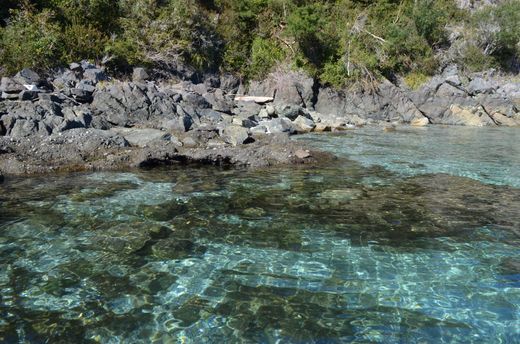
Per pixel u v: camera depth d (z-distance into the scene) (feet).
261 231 20.53
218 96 62.64
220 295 14.65
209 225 21.18
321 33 80.84
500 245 19.19
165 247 18.47
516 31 93.56
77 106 44.45
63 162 32.09
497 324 13.10
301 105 72.23
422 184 29.55
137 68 63.26
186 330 12.69
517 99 84.17
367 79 76.02
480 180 30.94
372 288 15.21
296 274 16.22
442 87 77.25
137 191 26.53
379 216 22.91
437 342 12.23
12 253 17.56
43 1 62.85
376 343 12.16
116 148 35.63
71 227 20.47
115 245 18.57
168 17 73.00
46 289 14.87
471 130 63.77
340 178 30.94
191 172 31.96
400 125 69.46
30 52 53.67
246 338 12.33
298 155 36.58
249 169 33.35
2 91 42.93
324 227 21.20
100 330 12.62
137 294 14.64
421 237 20.07
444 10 97.35
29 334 12.37
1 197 24.70
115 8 70.69
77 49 60.64
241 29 84.53
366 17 89.66
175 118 45.24
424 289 15.19
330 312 13.69
